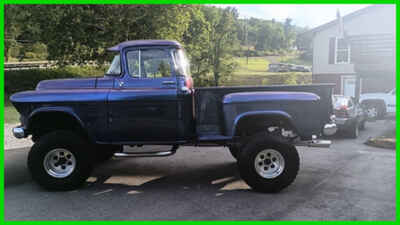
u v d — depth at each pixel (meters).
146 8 19.89
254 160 5.04
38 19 20.02
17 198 4.95
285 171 5.05
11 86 20.38
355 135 10.55
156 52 5.47
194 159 7.35
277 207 4.57
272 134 5.27
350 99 11.09
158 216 4.29
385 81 20.25
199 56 23.41
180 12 21.19
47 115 5.31
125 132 5.30
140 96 5.24
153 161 7.18
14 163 6.82
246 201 4.79
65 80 5.59
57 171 5.27
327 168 6.58
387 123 14.48
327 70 23.62
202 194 5.10
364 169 6.50
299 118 5.20
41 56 36.25
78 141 5.22
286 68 51.06
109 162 7.10
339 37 22.83
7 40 28.55
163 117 5.30
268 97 5.16
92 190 5.30
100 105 5.23
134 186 5.50
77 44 20.50
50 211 4.47
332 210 4.46
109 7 19.30
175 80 5.40
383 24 21.77
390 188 5.34
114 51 5.57
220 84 24.03
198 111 5.41
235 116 5.18
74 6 19.11
